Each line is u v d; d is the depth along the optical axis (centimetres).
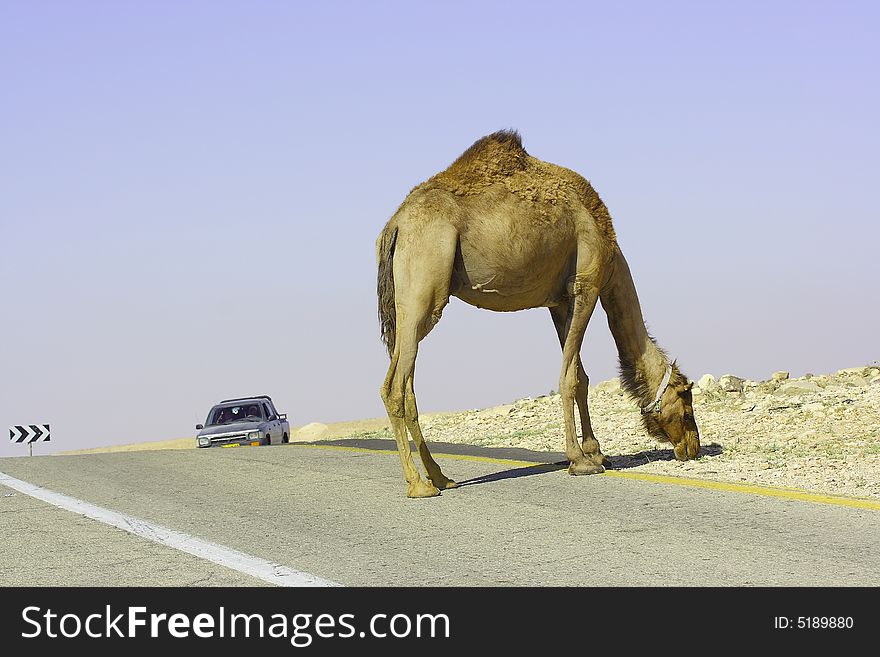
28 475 1377
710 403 1709
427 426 1998
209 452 1692
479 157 1136
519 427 1786
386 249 1096
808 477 1076
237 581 727
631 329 1254
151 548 838
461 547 815
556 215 1146
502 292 1143
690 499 990
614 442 1484
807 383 1777
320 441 1889
